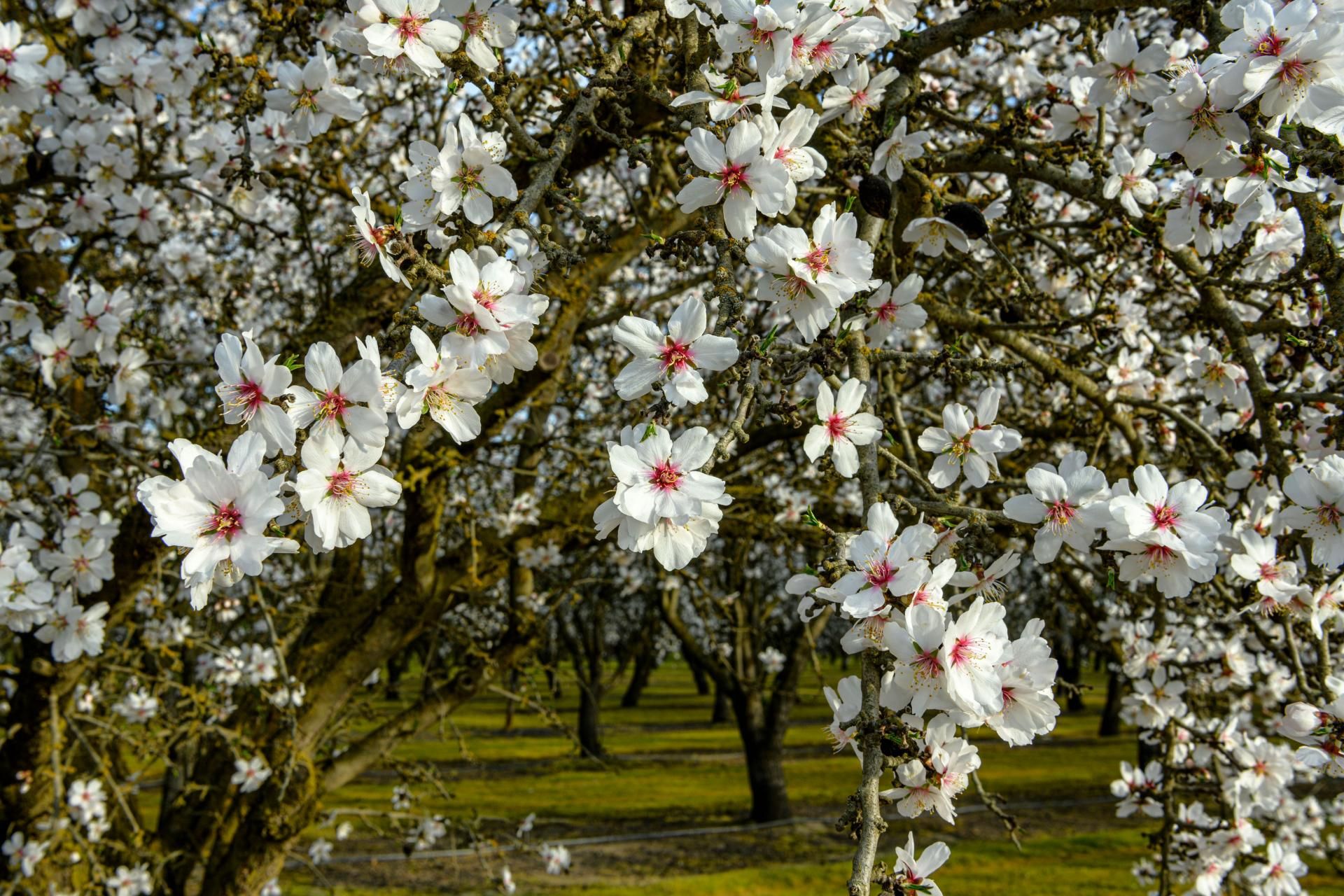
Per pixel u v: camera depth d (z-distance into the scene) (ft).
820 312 5.00
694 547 4.74
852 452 5.21
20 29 9.25
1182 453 11.80
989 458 5.88
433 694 16.97
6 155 10.91
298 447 4.31
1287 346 8.04
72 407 13.07
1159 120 5.59
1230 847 10.13
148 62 10.13
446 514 17.70
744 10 5.01
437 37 5.22
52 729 12.36
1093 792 42.73
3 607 9.14
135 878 15.03
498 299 4.54
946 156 8.72
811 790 43.96
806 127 5.32
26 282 13.62
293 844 15.61
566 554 20.76
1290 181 5.73
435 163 5.32
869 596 4.37
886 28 5.25
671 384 4.66
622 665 59.21
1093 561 13.29
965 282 14.32
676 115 6.43
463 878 29.60
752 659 37.88
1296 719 5.65
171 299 19.11
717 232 5.04
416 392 4.32
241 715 16.39
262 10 7.69
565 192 5.42
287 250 20.10
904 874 4.51
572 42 14.74
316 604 17.89
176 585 15.79
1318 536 5.52
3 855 13.92
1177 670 11.23
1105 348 11.23
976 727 4.75
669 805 41.09
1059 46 14.37
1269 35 5.23
